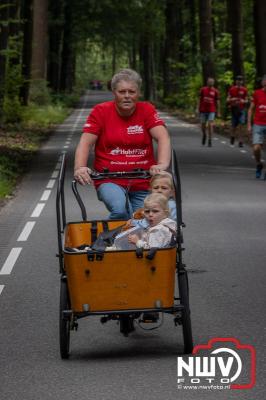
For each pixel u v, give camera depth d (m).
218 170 27.84
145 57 108.50
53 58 91.50
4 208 19.77
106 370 8.06
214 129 49.38
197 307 10.62
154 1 90.88
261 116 24.89
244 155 33.41
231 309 10.49
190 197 21.08
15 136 41.97
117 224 9.17
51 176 26.73
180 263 8.58
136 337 9.32
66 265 8.28
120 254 8.17
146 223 8.70
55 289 11.73
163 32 97.25
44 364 8.34
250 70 58.72
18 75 50.97
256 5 42.53
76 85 156.75
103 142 9.46
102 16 92.50
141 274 8.20
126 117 9.41
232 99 37.91
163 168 9.04
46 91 69.94
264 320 9.92
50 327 9.80
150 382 7.65
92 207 19.48
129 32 95.75
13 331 9.66
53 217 18.20
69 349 8.91
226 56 64.56
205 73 60.44
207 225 16.81
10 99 51.19
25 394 7.41
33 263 13.46
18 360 8.51
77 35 95.75
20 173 27.75
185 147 37.25
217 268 12.91
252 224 16.89
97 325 9.90
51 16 88.38
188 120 62.38
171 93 89.62
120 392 7.38
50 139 43.25
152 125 9.41
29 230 16.56
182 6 89.38
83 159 9.27
